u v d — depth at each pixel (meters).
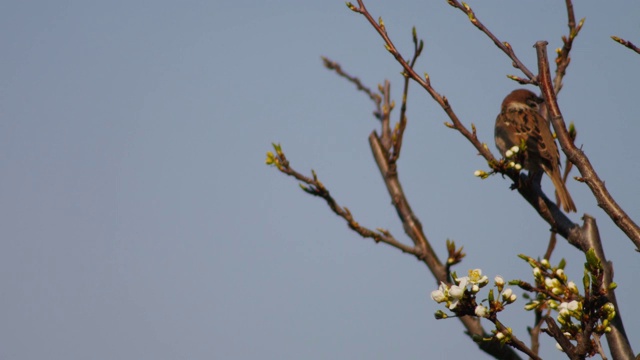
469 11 8.93
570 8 9.59
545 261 6.89
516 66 8.66
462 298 6.85
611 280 7.28
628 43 7.63
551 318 6.41
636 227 7.18
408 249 10.09
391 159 10.77
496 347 8.48
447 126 8.86
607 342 7.07
